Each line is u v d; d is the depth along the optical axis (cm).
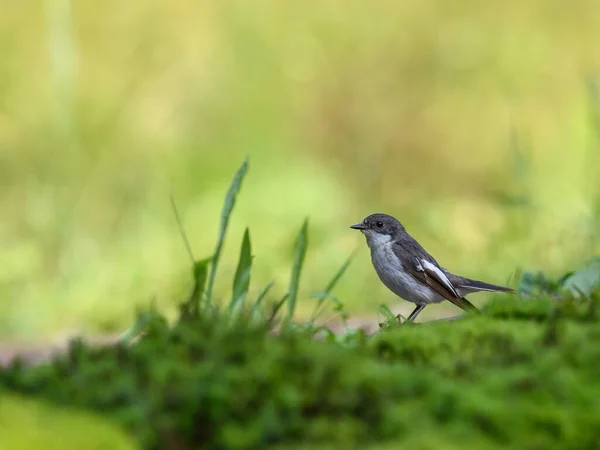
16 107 1750
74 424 283
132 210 1638
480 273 1288
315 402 317
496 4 2158
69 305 1302
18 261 1393
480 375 343
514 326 410
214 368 327
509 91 2011
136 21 1956
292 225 1570
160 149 1764
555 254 1250
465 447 293
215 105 1873
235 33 1972
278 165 1764
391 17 2098
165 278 1381
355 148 1939
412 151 1958
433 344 384
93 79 1853
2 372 345
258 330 372
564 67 2039
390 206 1819
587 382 341
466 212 1653
